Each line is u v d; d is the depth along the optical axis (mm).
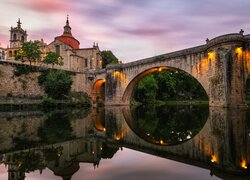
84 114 40000
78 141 15359
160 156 11070
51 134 17703
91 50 86938
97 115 38094
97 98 79438
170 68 54594
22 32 94875
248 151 10891
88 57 86875
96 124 25578
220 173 7949
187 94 106875
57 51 81188
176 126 22297
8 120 28062
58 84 63281
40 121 27031
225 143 12859
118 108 59844
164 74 98875
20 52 67250
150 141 15523
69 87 67188
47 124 24141
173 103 92500
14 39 93062
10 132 18422
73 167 9164
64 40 88125
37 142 14383
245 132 16375
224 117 26672
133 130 21047
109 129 21828
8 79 56531
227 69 38312
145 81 84500
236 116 26953
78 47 93938
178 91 105625
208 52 42812
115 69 67562
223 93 38656
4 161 10133
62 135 17406
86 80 75875
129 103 70562
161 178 7578
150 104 84812
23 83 59812
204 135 15969
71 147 13328
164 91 100188
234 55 38188
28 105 56594
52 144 13898
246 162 9188
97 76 76812
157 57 55406
